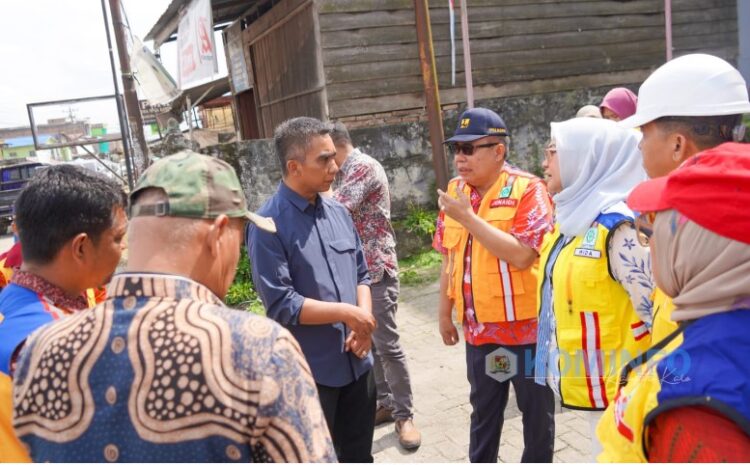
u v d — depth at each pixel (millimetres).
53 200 1490
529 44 8203
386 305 3355
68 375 1019
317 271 2404
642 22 8883
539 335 2129
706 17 9297
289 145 2385
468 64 6758
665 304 1393
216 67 6586
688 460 1010
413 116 7574
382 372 3598
